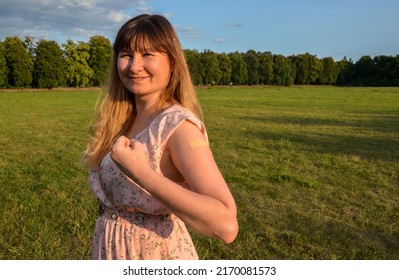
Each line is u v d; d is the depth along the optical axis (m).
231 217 1.29
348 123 20.31
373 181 8.16
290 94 58.38
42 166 9.07
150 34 1.67
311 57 114.69
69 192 6.98
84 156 2.01
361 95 54.28
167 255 1.70
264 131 16.48
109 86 2.02
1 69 65.69
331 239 5.15
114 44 1.77
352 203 6.69
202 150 1.43
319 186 7.58
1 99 42.28
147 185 1.33
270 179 8.16
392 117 23.88
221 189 1.34
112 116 2.00
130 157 1.36
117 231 1.73
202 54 97.38
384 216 6.04
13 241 4.92
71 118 21.83
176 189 1.30
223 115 24.33
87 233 5.11
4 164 9.36
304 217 5.95
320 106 33.44
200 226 1.28
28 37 71.06
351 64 120.56
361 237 5.23
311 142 13.47
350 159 10.44
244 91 71.25
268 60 106.19
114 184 1.68
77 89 73.94
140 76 1.70
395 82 111.50
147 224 1.70
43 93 58.78
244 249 4.79
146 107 1.78
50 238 4.93
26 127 17.27
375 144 13.34
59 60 72.56
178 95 1.75
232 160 10.18
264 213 6.12
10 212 5.86
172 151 1.49
